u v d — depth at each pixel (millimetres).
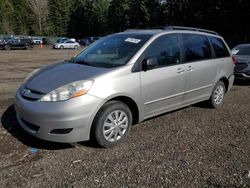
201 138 5082
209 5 46188
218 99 6887
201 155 4426
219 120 6066
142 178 3756
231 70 7148
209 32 6766
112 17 78625
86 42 58375
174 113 6406
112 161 4172
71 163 4082
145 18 62406
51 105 4141
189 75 5785
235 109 6926
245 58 10414
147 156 4348
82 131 4266
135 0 65562
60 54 29109
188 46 5895
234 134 5320
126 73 4688
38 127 4258
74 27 90125
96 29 89938
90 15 89812
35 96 4332
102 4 89750
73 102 4145
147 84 4957
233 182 3719
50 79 4516
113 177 3762
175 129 5461
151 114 5227
